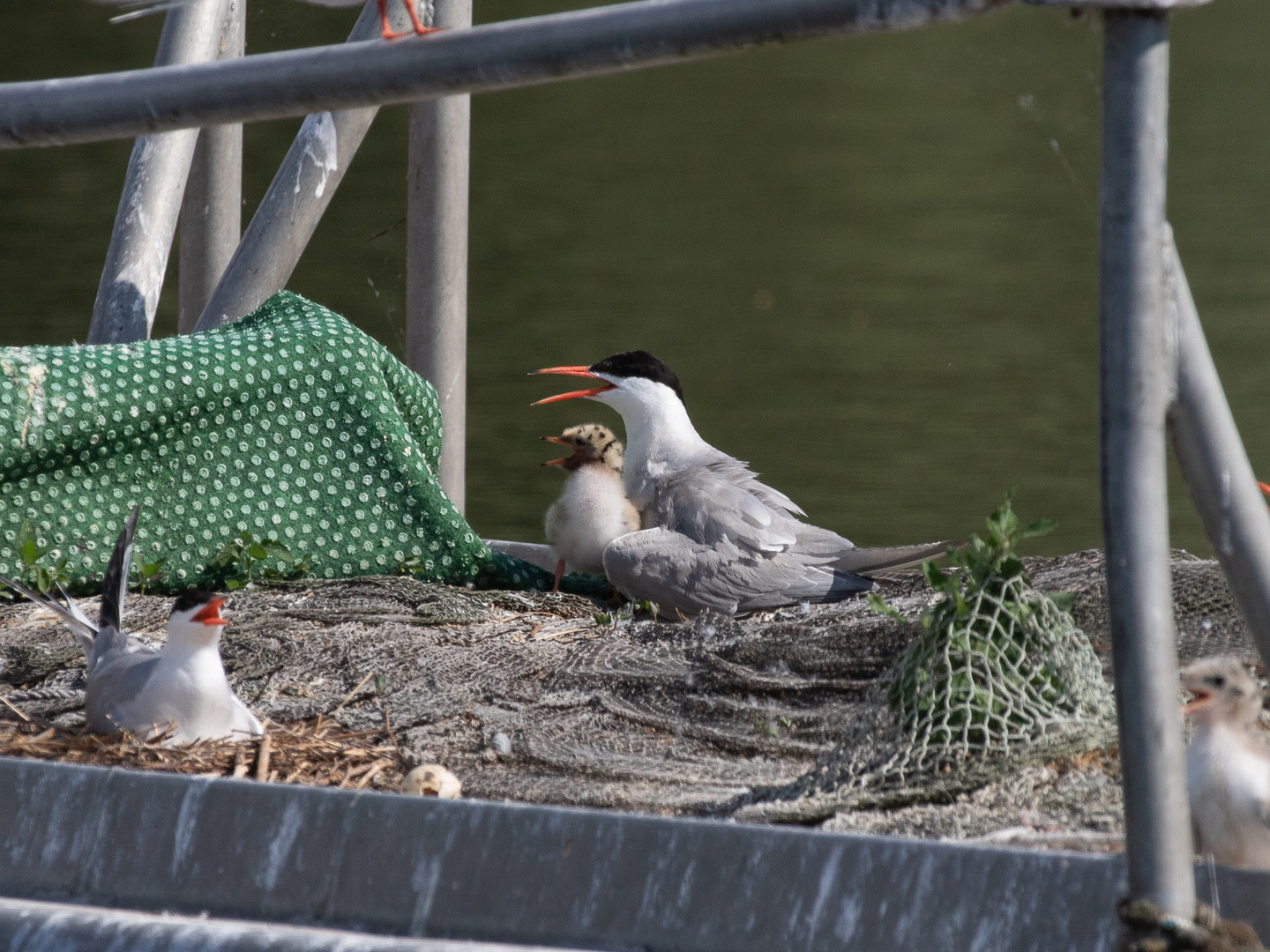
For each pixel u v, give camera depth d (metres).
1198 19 65.12
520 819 5.26
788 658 9.02
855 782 6.92
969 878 4.86
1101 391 4.21
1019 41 62.75
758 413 29.30
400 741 8.12
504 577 11.74
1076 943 4.72
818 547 11.24
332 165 13.41
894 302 37.12
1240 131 49.06
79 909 4.88
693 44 4.28
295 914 5.38
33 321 29.50
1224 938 4.22
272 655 9.31
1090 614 8.91
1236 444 4.43
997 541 7.66
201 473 11.08
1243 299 34.22
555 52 4.42
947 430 28.12
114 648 8.30
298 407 11.41
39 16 50.97
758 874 5.04
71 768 5.71
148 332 13.14
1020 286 38.22
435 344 13.41
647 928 5.10
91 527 10.72
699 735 8.19
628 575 11.03
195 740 7.69
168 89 4.88
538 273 39.38
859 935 4.92
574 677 8.99
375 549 11.38
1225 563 4.56
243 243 13.38
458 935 5.24
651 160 51.69
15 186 40.66
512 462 24.95
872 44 66.06
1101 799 6.56
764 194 47.50
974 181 48.44
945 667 7.19
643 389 12.09
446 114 13.16
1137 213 4.09
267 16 19.22
